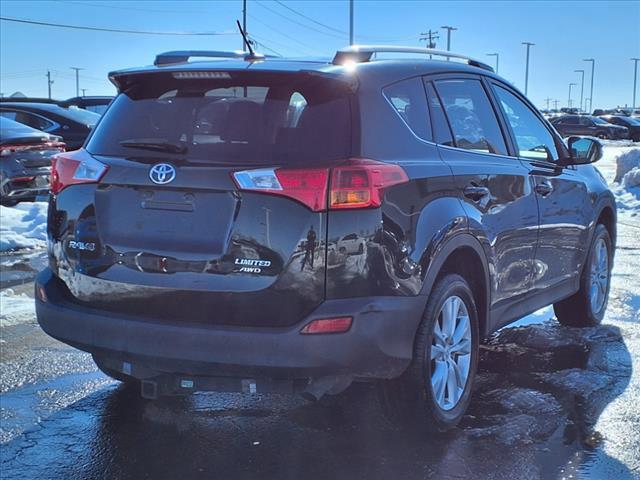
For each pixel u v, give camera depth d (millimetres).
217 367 3418
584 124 43719
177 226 3508
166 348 3461
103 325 3627
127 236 3621
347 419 4258
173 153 3633
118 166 3684
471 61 4992
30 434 4055
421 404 3826
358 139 3533
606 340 5770
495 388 4707
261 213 3365
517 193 4711
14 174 11312
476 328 4277
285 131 3537
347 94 3631
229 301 3396
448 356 4027
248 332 3350
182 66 3861
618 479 3525
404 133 3834
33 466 3695
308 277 3332
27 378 4887
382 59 4094
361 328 3367
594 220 5957
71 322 3740
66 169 3895
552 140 5633
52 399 4543
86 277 3742
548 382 4824
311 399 3527
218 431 4109
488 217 4316
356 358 3387
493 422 4184
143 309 3576
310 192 3338
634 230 11023
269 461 3746
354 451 3844
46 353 5379
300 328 3318
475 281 4363
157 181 3537
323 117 3557
